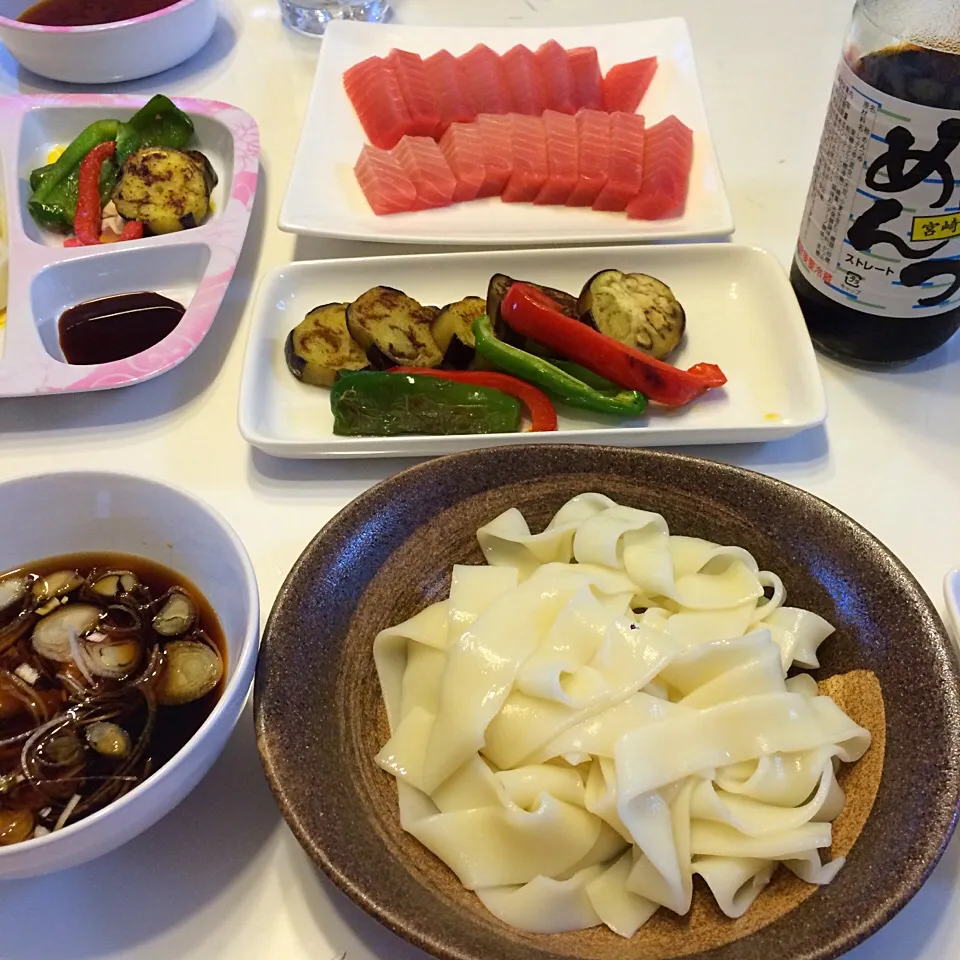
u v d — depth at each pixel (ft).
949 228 1.35
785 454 1.48
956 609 1.19
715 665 1.17
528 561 1.31
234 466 1.50
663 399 1.50
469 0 2.33
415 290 1.67
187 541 1.20
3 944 1.10
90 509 1.21
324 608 1.19
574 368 1.53
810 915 0.99
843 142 1.37
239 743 1.21
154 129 1.95
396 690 1.23
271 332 1.61
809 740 1.11
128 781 1.09
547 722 1.13
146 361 1.52
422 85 1.95
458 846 1.09
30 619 1.20
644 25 2.09
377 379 1.47
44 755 1.11
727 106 2.04
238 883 1.13
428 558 1.28
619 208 1.77
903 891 0.97
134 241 1.71
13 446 1.53
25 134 1.98
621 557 1.27
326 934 1.11
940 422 1.51
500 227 1.75
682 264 1.66
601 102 1.98
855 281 1.44
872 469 1.47
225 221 1.73
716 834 1.10
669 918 1.07
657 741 1.11
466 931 0.98
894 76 1.28
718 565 1.28
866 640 1.17
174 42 2.11
